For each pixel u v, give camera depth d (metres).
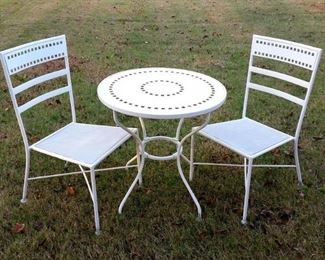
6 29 6.76
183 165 3.13
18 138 3.47
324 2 8.84
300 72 4.98
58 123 3.76
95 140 2.59
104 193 2.81
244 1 9.04
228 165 2.90
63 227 2.49
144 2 9.02
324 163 3.15
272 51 2.84
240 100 4.22
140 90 2.54
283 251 2.33
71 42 6.16
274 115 3.93
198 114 2.29
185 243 2.38
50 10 8.15
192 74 2.83
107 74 4.92
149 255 2.30
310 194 2.80
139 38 6.40
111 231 2.47
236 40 6.30
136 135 2.59
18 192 2.81
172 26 7.11
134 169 3.08
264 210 2.65
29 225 2.51
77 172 2.82
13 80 4.71
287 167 3.00
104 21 7.41
